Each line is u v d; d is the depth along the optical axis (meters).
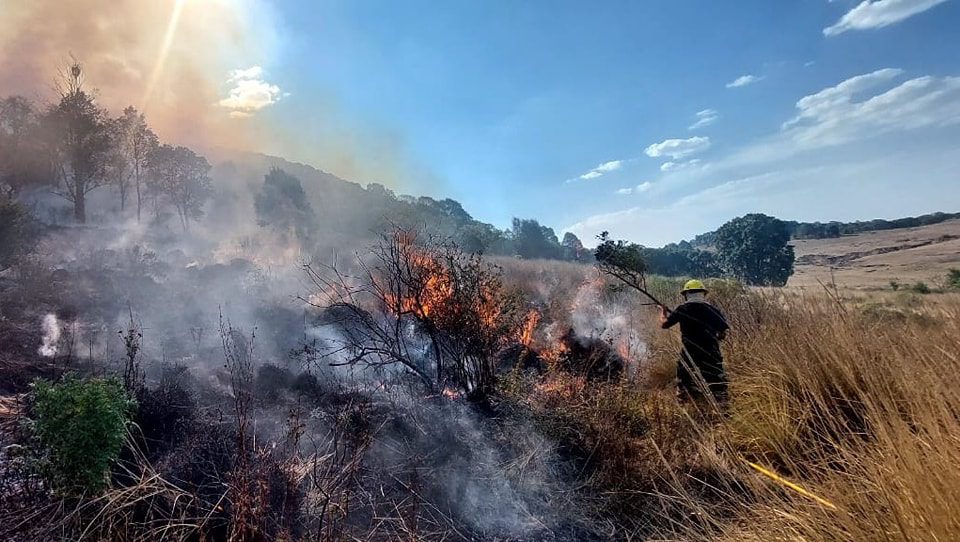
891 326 4.27
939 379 2.48
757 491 2.68
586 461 3.76
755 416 3.81
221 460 2.91
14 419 3.34
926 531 1.91
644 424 4.06
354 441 3.24
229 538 2.33
